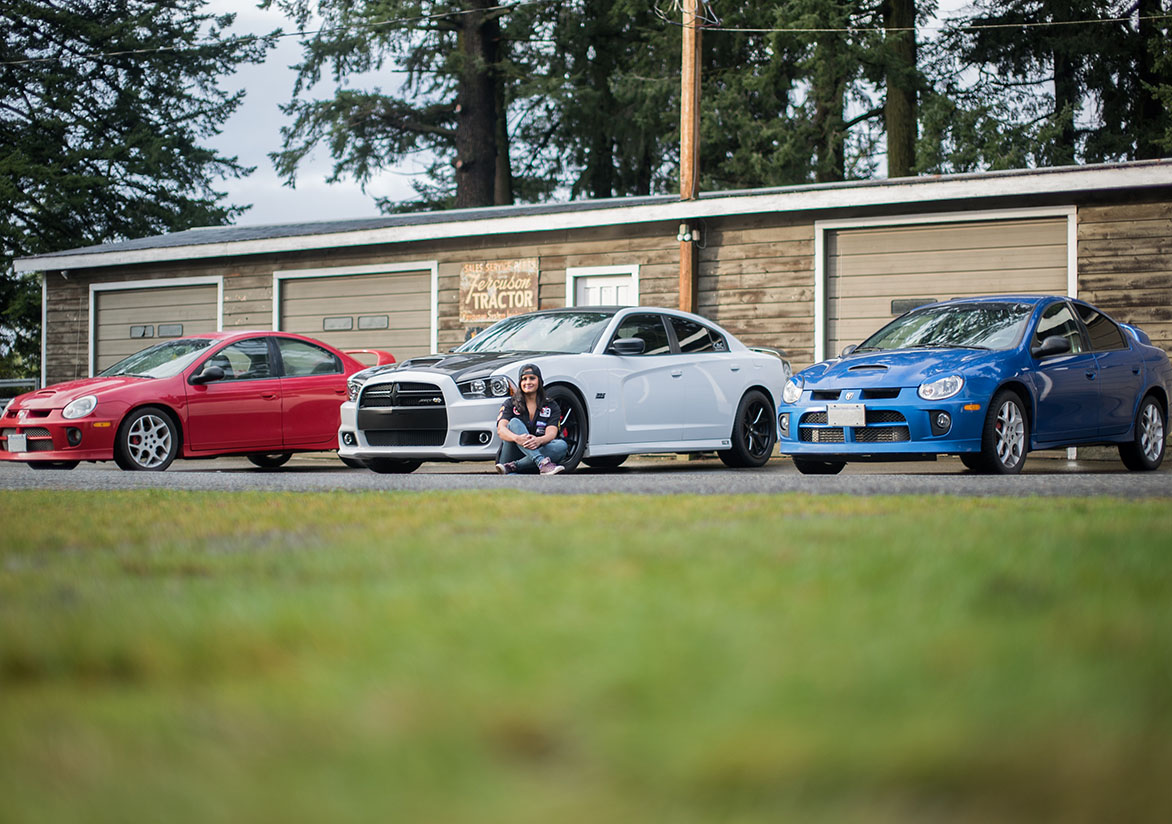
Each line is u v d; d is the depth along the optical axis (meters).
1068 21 25.34
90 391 9.77
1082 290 12.34
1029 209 12.56
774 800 0.97
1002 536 3.10
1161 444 9.70
